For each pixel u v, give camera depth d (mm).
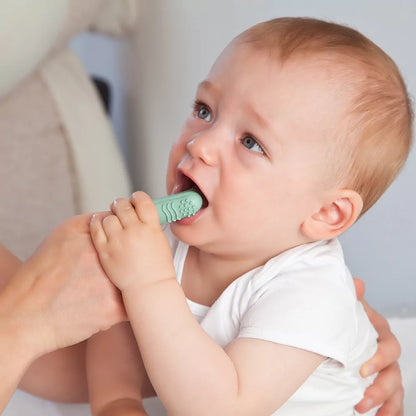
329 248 867
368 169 849
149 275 703
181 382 704
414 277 1258
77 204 1569
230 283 869
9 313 715
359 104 818
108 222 715
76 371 948
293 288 792
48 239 747
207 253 878
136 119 1897
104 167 1632
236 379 725
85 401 975
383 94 838
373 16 1215
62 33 1551
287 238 844
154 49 1725
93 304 722
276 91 795
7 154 1546
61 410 962
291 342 750
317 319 769
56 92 1636
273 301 780
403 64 1170
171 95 1682
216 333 831
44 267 733
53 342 725
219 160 800
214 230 814
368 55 838
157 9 1686
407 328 1163
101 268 722
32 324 712
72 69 1757
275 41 821
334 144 813
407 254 1259
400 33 1175
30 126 1587
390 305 1298
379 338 975
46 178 1556
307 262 830
